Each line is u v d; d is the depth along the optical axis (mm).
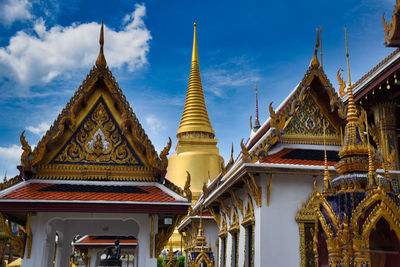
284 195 15047
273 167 14477
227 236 20766
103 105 13453
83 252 27625
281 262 14336
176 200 12086
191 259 21812
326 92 16406
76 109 12930
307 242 14664
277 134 15406
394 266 7281
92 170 12906
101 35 13555
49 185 12359
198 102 58625
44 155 12719
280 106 18484
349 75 9086
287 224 14750
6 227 11594
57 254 16156
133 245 27188
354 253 7176
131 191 12469
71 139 13062
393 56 19453
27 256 11688
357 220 7262
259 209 14797
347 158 8227
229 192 18938
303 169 14625
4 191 11586
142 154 13242
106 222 16578
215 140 55719
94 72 13227
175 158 53625
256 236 14953
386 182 7867
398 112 23453
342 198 7672
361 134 8539
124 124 12984
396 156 22047
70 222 16469
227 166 21172
